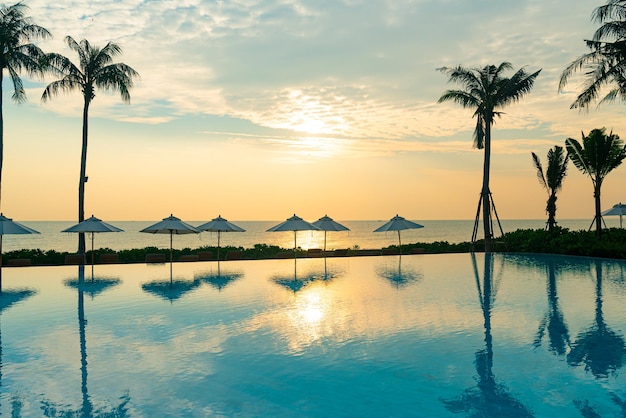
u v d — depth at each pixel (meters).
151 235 117.44
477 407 6.14
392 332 9.88
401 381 7.07
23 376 7.35
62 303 13.20
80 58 25.58
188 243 84.44
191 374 7.42
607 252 22.36
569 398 6.41
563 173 29.16
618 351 8.46
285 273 19.50
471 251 27.98
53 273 19.47
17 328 10.39
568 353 8.37
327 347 8.83
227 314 11.68
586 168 26.62
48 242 87.62
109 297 14.09
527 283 16.33
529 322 10.65
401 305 12.69
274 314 11.66
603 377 7.17
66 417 5.89
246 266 22.03
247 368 7.70
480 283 16.45
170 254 22.72
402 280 17.34
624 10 21.02
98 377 7.30
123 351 8.64
